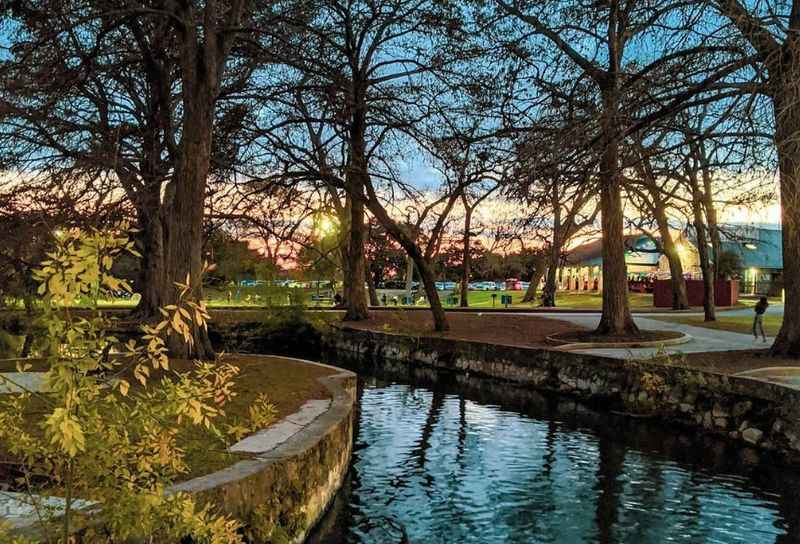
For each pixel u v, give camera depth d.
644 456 12.27
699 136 15.13
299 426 9.23
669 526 8.67
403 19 24.30
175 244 14.59
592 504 9.49
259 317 32.53
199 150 14.72
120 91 23.98
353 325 31.34
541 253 54.12
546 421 15.38
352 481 10.24
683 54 16.17
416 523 8.58
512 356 22.02
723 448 13.00
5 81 16.22
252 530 6.48
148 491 3.86
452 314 34.81
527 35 23.81
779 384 13.17
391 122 24.31
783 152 14.65
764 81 14.27
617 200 23.66
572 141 16.22
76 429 3.10
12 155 18.97
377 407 17.03
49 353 3.48
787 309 17.45
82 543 4.57
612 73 20.19
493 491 9.98
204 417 3.94
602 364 18.36
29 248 15.73
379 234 44.12
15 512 5.05
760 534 8.44
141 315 24.58
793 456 12.17
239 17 16.70
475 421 15.26
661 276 67.75
